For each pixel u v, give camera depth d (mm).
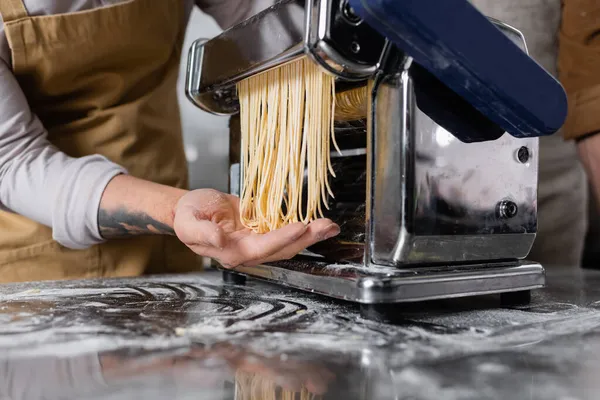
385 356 518
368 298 646
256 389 432
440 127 673
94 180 962
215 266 986
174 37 1249
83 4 1092
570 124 1474
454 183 686
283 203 885
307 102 787
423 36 568
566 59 1500
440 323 652
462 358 513
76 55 1099
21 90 1072
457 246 701
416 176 659
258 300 786
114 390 429
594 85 1411
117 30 1112
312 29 633
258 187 874
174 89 1330
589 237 2141
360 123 794
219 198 891
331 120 752
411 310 729
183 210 840
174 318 666
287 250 750
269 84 853
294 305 749
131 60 1174
